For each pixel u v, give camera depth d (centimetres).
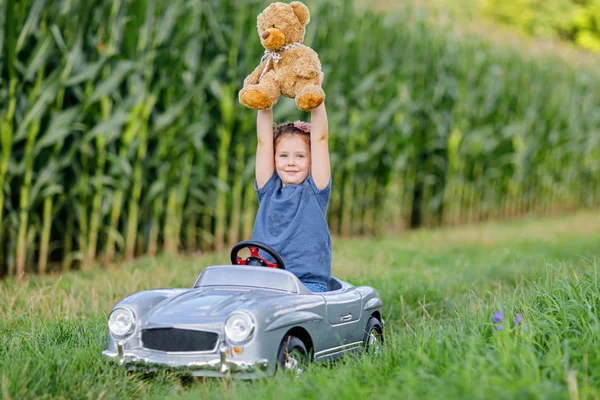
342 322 675
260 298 603
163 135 1481
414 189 2408
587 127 3219
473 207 2608
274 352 572
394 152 2150
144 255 1504
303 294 638
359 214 2117
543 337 597
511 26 4984
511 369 513
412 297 995
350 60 2016
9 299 891
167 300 622
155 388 579
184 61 1497
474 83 2472
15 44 1202
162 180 1489
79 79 1259
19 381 547
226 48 1559
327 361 649
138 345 595
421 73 2277
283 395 502
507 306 702
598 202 3506
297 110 1645
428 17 2617
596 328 568
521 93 2741
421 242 1808
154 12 1452
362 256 1452
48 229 1304
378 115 2102
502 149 2681
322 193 714
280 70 704
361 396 496
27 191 1251
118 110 1362
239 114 1623
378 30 2122
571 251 1492
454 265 1334
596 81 3328
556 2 5153
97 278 1102
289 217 709
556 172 3031
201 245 1681
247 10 1625
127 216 1482
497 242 1794
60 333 711
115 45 1390
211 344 575
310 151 721
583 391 474
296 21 703
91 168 1372
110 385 575
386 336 783
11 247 1248
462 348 588
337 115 1914
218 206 1641
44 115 1294
